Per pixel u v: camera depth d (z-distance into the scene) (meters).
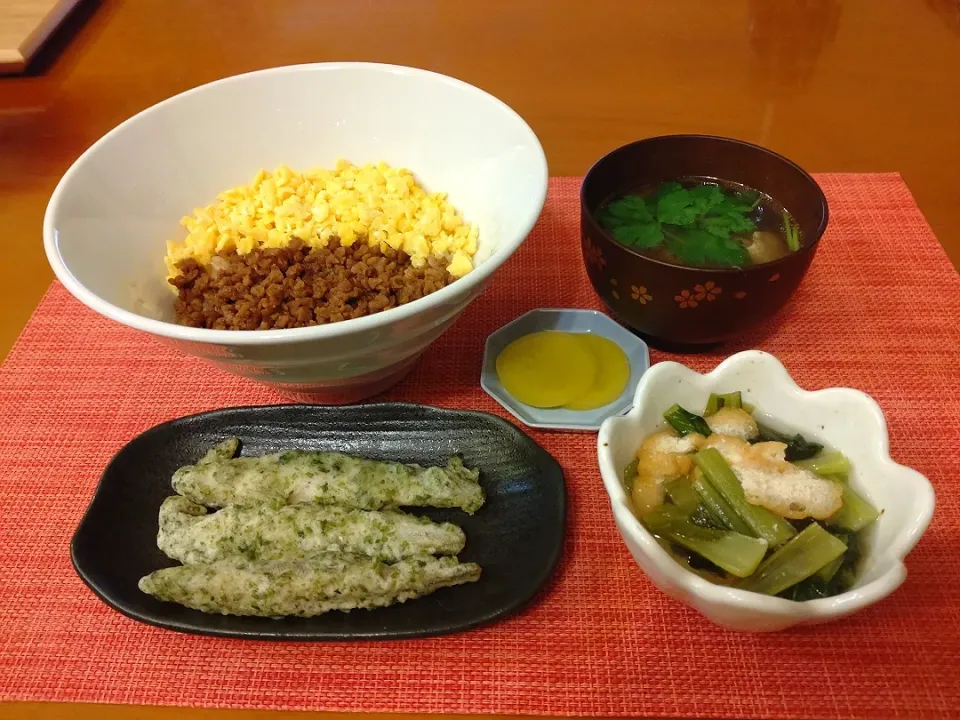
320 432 0.34
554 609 0.29
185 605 0.28
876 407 0.28
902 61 0.61
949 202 0.47
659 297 0.33
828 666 0.27
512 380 0.36
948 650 0.27
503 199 0.36
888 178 0.49
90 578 0.29
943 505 0.31
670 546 0.27
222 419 0.34
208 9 0.70
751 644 0.27
